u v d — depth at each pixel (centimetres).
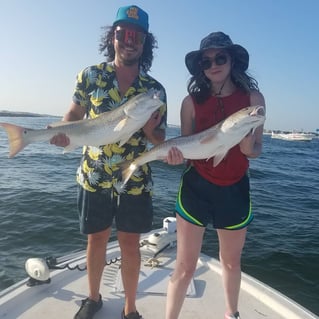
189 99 310
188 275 294
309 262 668
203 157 294
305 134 9794
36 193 1062
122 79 318
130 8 303
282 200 1246
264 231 840
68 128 318
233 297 305
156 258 447
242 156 298
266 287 375
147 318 334
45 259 394
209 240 743
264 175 1942
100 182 312
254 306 353
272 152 4278
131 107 297
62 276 387
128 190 310
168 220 487
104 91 315
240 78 296
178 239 300
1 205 930
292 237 802
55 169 1603
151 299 362
